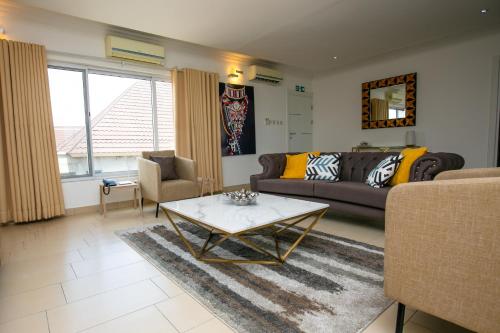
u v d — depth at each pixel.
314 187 3.30
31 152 3.39
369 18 3.68
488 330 0.93
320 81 6.90
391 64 5.59
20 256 2.35
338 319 1.41
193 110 4.82
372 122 5.89
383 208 2.72
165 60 4.63
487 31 4.37
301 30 4.00
